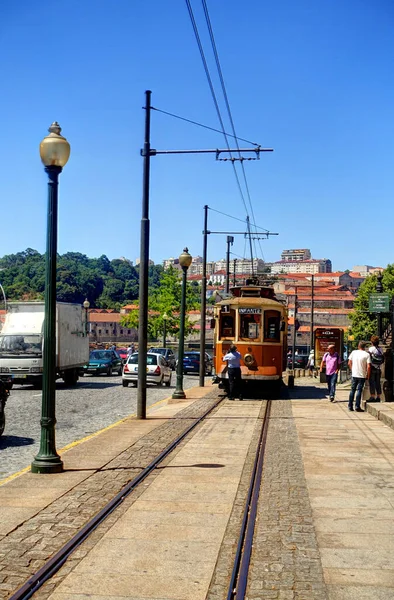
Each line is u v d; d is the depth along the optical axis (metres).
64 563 6.59
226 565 6.57
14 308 33.25
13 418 19.88
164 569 6.45
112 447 13.45
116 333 184.50
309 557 6.74
